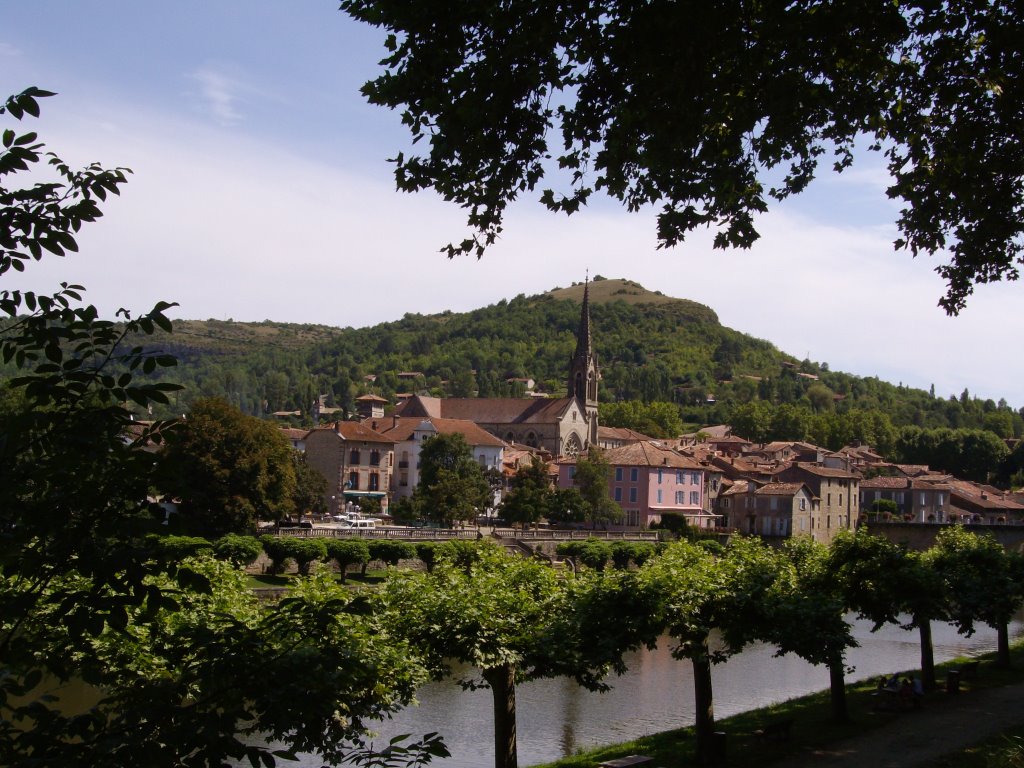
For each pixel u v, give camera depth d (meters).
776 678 53.88
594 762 31.17
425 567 82.56
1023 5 21.11
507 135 18.88
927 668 42.28
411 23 17.92
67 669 10.88
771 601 33.22
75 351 10.09
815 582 41.56
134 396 9.82
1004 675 45.88
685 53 17.88
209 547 26.83
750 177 22.19
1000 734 31.86
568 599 32.00
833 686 35.44
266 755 10.00
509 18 17.72
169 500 10.12
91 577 9.59
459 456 118.94
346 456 137.12
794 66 19.53
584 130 19.28
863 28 19.38
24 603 9.31
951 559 49.66
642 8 17.64
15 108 9.77
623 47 17.92
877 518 142.00
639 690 49.53
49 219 9.84
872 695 41.38
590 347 197.12
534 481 121.25
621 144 19.38
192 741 9.68
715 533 127.25
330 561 77.31
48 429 9.70
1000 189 25.16
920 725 34.12
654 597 31.25
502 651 27.80
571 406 188.12
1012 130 23.59
